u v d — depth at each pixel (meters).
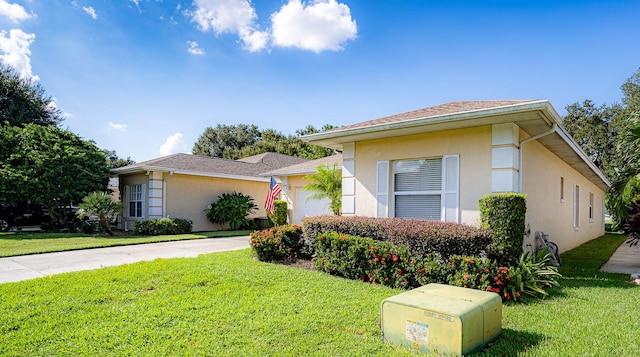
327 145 9.66
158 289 5.52
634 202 8.88
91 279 6.00
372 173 8.60
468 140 7.22
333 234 6.91
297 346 3.57
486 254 6.02
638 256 10.24
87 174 15.39
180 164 16.98
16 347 3.54
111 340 3.71
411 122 7.09
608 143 28.67
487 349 3.47
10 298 4.99
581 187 14.59
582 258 9.76
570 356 3.29
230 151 43.59
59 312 4.49
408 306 3.54
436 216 7.66
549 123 6.81
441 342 3.31
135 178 16.52
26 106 22.73
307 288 5.70
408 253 5.96
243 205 17.19
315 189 12.45
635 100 26.75
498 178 6.77
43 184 14.21
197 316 4.38
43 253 9.29
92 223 15.48
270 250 7.89
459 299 3.67
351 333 3.91
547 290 5.71
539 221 8.53
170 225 14.71
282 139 45.38
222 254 8.84
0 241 11.52
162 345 3.59
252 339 3.73
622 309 4.75
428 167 7.83
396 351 3.46
